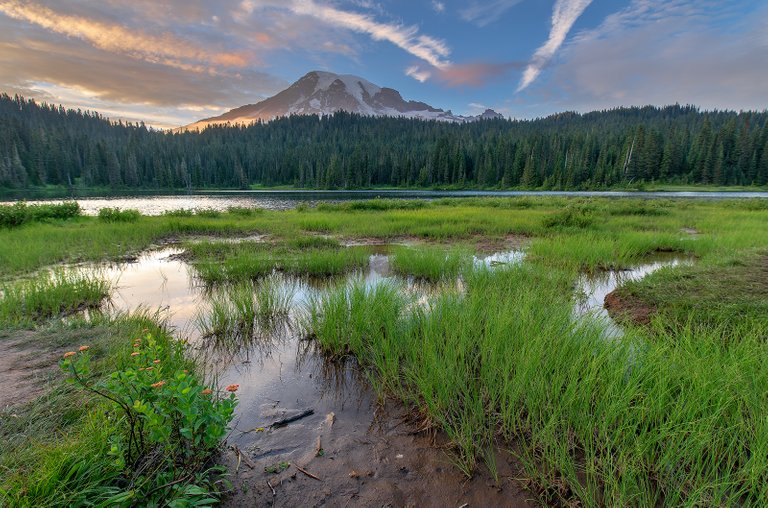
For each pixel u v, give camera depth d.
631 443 2.59
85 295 6.35
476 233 14.69
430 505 2.31
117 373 2.10
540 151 88.94
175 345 4.08
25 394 3.06
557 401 3.00
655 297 5.76
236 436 2.89
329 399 3.46
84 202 42.16
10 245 9.67
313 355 4.40
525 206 26.33
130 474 2.05
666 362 3.20
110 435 2.29
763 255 8.19
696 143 75.81
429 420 3.07
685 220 17.06
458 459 2.68
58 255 9.69
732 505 2.19
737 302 5.18
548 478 2.46
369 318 4.66
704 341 3.68
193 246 11.35
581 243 10.45
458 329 4.20
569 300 5.75
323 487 2.42
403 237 14.02
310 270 8.61
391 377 3.66
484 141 113.19
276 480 2.46
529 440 2.84
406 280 7.99
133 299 6.59
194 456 2.23
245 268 8.55
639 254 10.38
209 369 4.00
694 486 2.26
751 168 69.56
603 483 2.42
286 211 24.00
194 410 2.01
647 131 81.25
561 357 3.41
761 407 2.62
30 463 2.16
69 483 1.98
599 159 78.56
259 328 5.25
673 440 2.46
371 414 3.22
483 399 3.24
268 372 3.98
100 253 10.12
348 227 15.63
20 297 5.78
